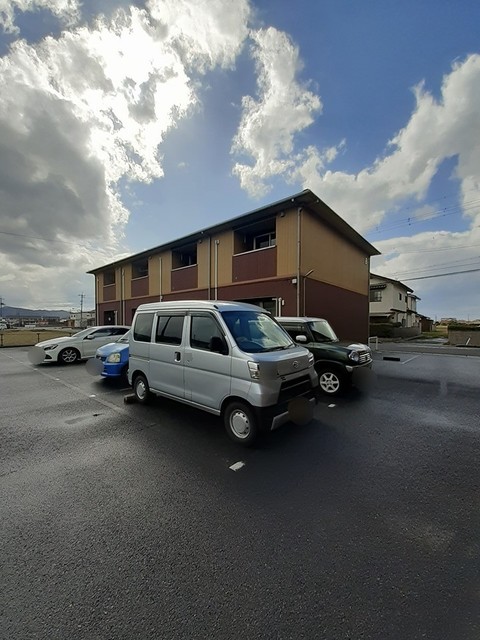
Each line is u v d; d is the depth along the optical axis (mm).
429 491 2680
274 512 2385
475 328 19344
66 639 1396
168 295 16312
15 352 14539
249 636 1416
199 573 1782
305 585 1696
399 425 4352
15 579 1741
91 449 3566
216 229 13180
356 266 15766
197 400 4105
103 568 1823
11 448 3607
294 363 3809
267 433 4020
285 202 10617
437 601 1589
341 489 2717
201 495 2623
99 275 23094
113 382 7289
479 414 4855
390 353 13867
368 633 1425
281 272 11148
